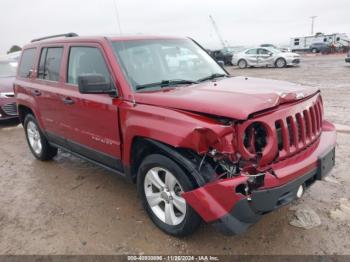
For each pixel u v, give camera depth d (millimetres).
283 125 2920
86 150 4355
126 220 3773
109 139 3846
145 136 3232
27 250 3367
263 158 2787
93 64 3990
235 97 2949
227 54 29234
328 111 8375
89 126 4102
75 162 5691
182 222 3223
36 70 5211
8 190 4766
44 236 3578
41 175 5223
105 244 3379
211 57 4797
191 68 4230
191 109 2947
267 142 2824
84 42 4160
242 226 2785
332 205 3801
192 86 3627
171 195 3307
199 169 2912
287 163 2955
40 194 4566
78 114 4219
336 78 15328
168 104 3127
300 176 2959
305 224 3475
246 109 2695
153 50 4074
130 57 3824
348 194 4031
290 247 3164
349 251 3070
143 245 3326
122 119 3529
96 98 3857
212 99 2959
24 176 5238
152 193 3543
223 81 3859
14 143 7164
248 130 2785
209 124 2756
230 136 2705
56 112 4719
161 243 3338
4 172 5473
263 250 3150
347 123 7152
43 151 5602
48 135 5219
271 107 2840
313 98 3467
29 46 5621
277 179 2785
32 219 3939
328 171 3365
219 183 2736
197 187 2994
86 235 3545
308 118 3240
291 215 3645
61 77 4547
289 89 3316
